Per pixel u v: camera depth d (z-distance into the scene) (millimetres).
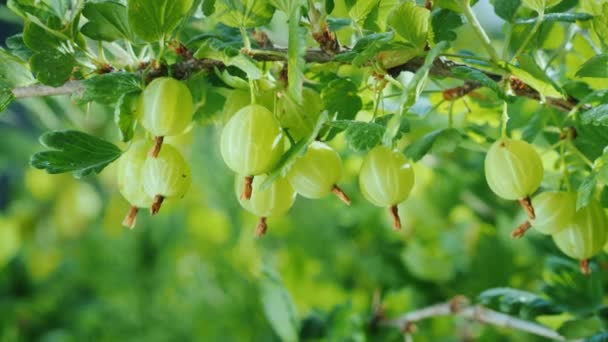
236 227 1253
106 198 1501
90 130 1089
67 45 645
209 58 643
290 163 609
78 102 646
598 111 628
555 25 690
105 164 647
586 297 718
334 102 657
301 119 639
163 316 1243
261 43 662
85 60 650
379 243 1017
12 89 645
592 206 652
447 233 933
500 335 888
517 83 656
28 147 1391
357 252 1064
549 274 729
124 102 628
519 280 864
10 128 1391
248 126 618
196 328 1176
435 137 685
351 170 999
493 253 873
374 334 822
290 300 794
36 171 1386
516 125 730
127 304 1260
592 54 690
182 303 1241
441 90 698
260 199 634
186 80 643
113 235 1348
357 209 1021
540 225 650
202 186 1259
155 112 624
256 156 618
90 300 1322
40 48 638
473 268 883
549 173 703
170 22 633
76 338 1219
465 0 646
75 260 1346
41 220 1412
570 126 673
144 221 1343
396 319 812
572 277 723
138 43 646
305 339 806
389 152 628
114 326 1235
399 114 606
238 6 637
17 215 1413
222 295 1209
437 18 659
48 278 1331
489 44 649
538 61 685
